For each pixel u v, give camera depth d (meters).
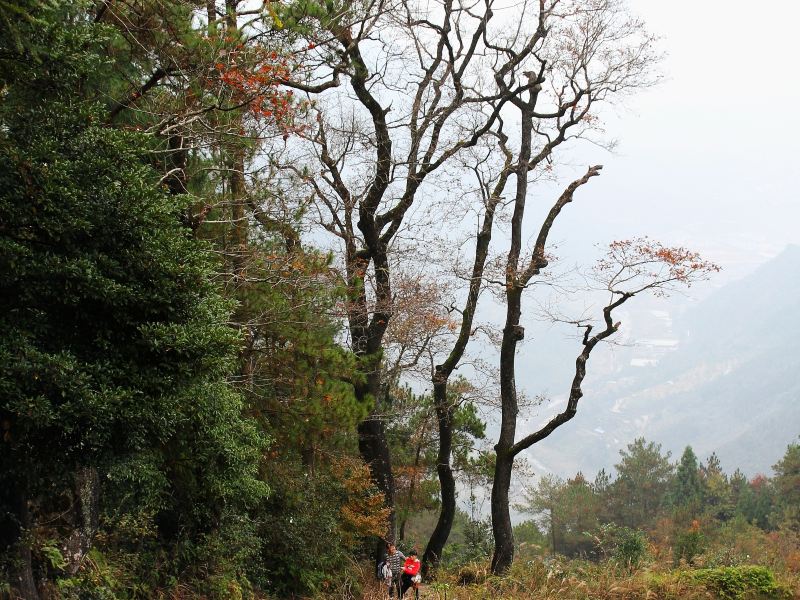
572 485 63.16
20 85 7.35
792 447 65.44
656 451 71.81
